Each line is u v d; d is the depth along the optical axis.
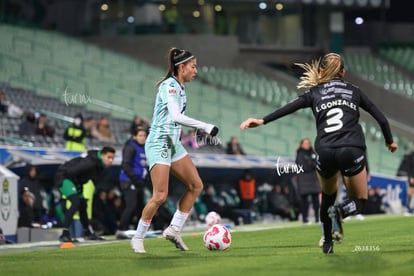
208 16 139.75
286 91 126.06
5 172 52.94
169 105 30.05
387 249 31.80
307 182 61.25
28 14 137.50
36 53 117.81
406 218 60.22
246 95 125.88
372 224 52.84
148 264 27.58
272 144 107.06
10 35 121.75
